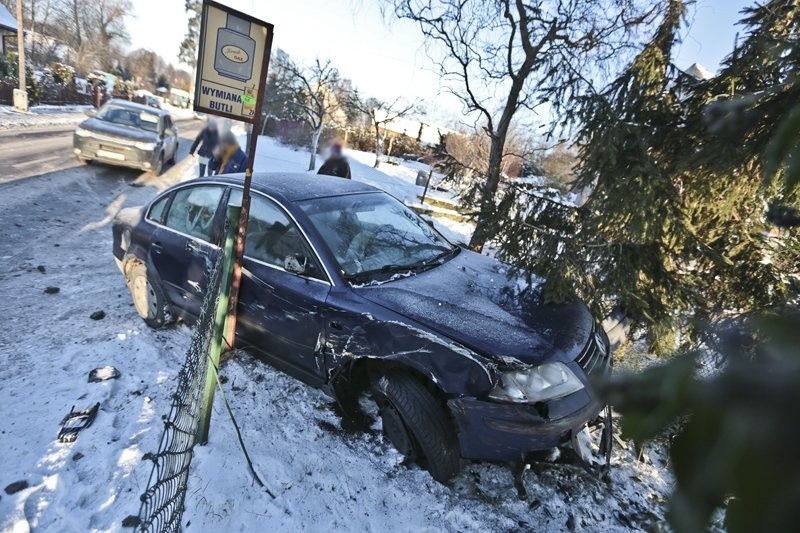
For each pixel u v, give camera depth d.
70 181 9.02
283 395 3.30
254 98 2.94
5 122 15.36
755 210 3.34
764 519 0.25
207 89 2.80
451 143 13.43
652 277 3.28
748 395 0.28
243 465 2.64
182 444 2.13
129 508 2.31
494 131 5.98
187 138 20.80
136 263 4.13
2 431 2.76
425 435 2.53
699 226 3.53
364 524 2.39
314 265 3.00
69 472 2.51
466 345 2.43
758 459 0.26
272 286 3.08
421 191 15.62
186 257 3.67
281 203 3.29
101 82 33.91
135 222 4.19
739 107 0.95
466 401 2.40
